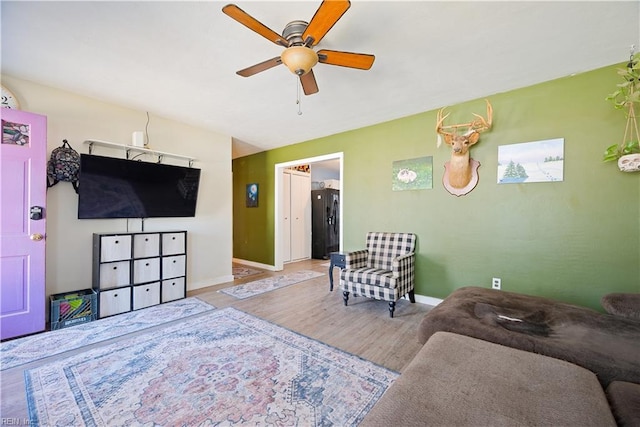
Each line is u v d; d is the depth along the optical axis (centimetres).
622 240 235
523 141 278
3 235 233
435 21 182
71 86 275
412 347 227
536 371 109
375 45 208
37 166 248
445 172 327
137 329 258
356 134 409
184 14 175
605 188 242
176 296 343
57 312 259
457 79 261
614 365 123
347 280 325
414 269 344
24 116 242
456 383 103
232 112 343
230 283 429
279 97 299
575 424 82
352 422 146
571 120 255
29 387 172
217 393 168
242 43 205
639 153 217
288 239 631
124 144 327
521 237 280
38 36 196
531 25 186
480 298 210
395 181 367
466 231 312
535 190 273
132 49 213
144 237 316
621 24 184
